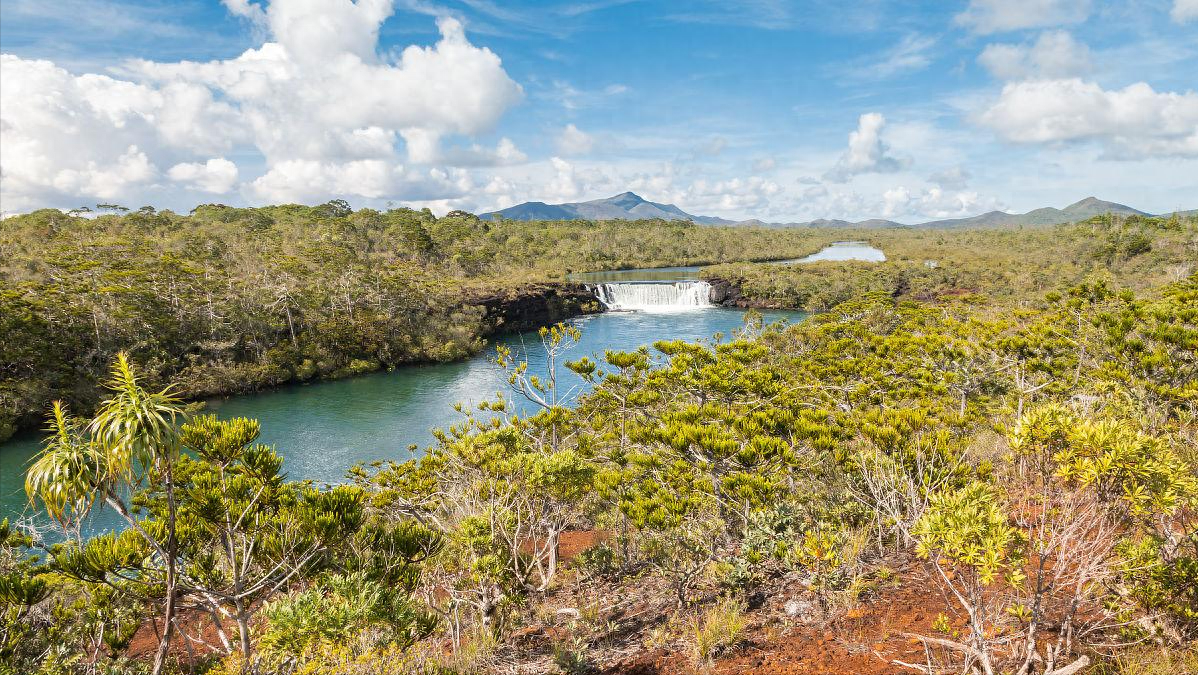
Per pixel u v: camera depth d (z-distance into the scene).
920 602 4.79
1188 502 3.51
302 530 5.30
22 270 56.31
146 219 101.75
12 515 22.16
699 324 69.44
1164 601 3.39
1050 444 3.24
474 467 9.62
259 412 37.94
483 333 66.25
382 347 53.88
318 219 123.50
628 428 11.49
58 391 36.69
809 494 7.97
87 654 6.49
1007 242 153.62
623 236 159.25
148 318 45.97
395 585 5.27
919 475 5.59
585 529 12.14
